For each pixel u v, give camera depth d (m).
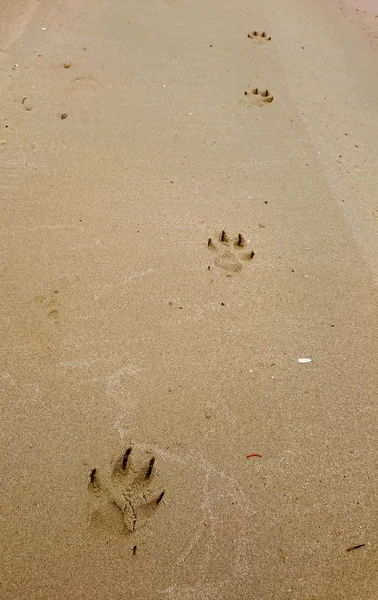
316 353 0.94
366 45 1.80
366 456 0.85
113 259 1.02
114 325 0.94
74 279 0.99
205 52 1.59
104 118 1.30
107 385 0.88
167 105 1.37
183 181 1.18
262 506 0.80
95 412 0.85
